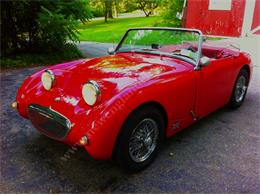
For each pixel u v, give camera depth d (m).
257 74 6.36
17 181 2.32
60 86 2.60
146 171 2.52
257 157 2.80
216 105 3.55
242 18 10.77
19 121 3.52
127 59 3.16
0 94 4.65
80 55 9.07
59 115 2.32
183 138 3.19
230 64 3.60
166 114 2.63
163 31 3.42
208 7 11.27
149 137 2.54
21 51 8.45
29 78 3.00
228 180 2.42
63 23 7.80
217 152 2.88
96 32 16.86
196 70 2.98
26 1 7.45
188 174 2.48
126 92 2.24
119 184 2.32
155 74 2.64
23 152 2.78
